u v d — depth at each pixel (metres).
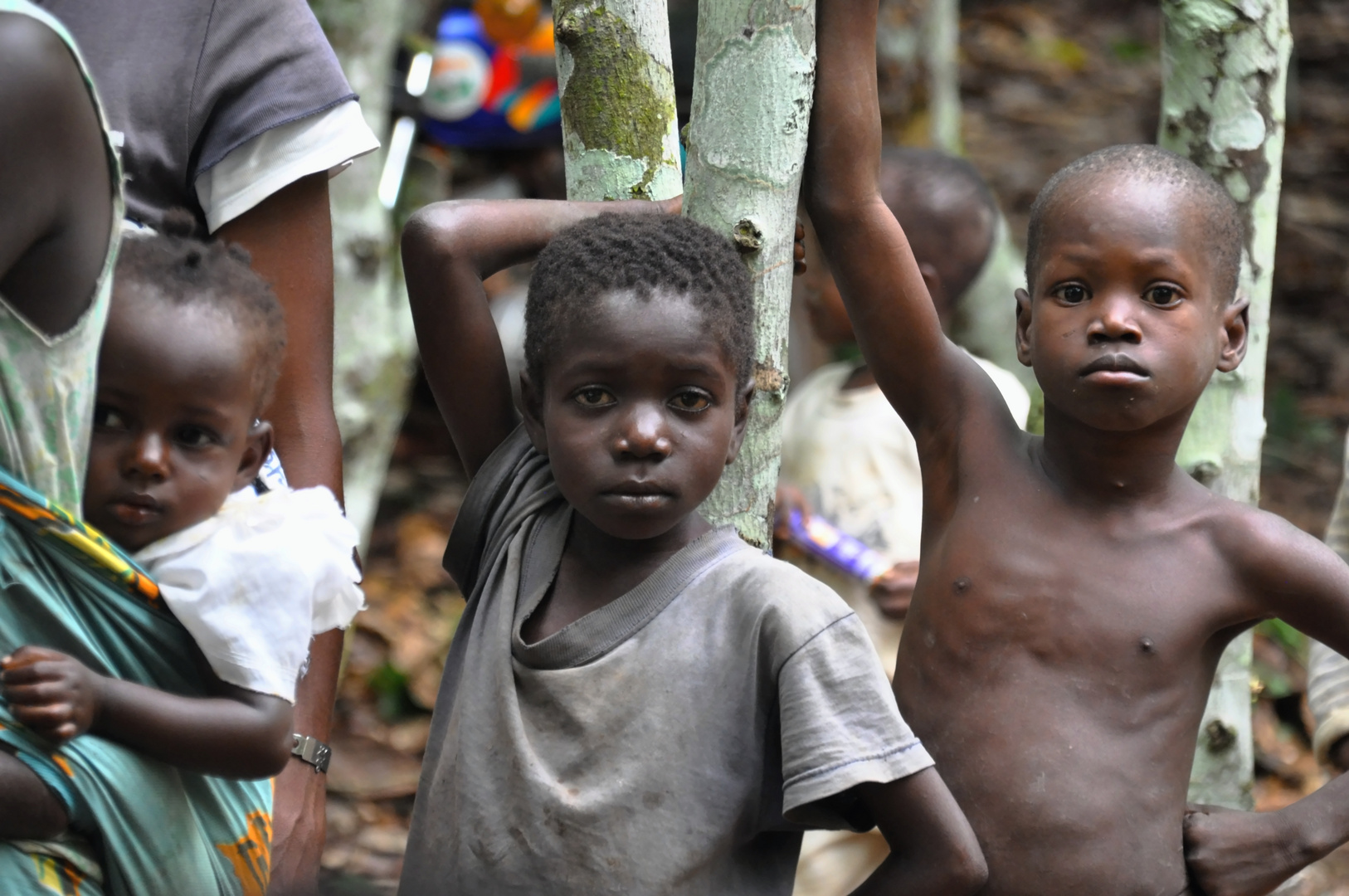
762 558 2.82
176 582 2.58
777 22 3.10
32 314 2.44
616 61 3.39
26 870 2.45
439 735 2.97
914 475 5.10
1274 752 8.08
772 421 3.15
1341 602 3.11
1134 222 3.00
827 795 2.61
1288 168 13.66
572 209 3.28
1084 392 3.01
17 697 2.38
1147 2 16.17
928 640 3.23
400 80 8.60
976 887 2.73
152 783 2.55
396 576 9.31
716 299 2.77
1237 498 4.18
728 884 2.75
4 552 2.45
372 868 7.06
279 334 2.77
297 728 3.17
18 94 2.36
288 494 2.79
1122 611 3.11
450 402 3.23
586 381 2.74
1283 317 12.23
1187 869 3.14
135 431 2.57
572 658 2.78
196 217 3.24
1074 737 3.07
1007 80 14.83
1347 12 15.33
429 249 3.13
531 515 3.01
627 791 2.69
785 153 3.11
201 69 3.19
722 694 2.73
